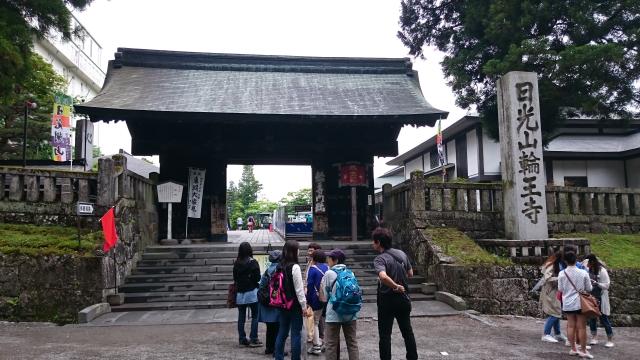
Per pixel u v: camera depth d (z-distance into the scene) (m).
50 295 9.23
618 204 14.64
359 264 12.54
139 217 12.59
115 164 11.36
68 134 16.75
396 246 14.30
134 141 15.48
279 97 16.20
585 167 25.77
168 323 8.80
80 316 8.78
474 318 9.38
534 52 14.04
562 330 8.83
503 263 10.54
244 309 7.09
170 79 17.02
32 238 9.93
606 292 8.00
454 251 11.38
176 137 15.75
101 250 9.69
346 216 16.59
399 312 5.46
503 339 7.79
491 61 14.87
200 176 15.72
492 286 10.11
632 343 8.29
